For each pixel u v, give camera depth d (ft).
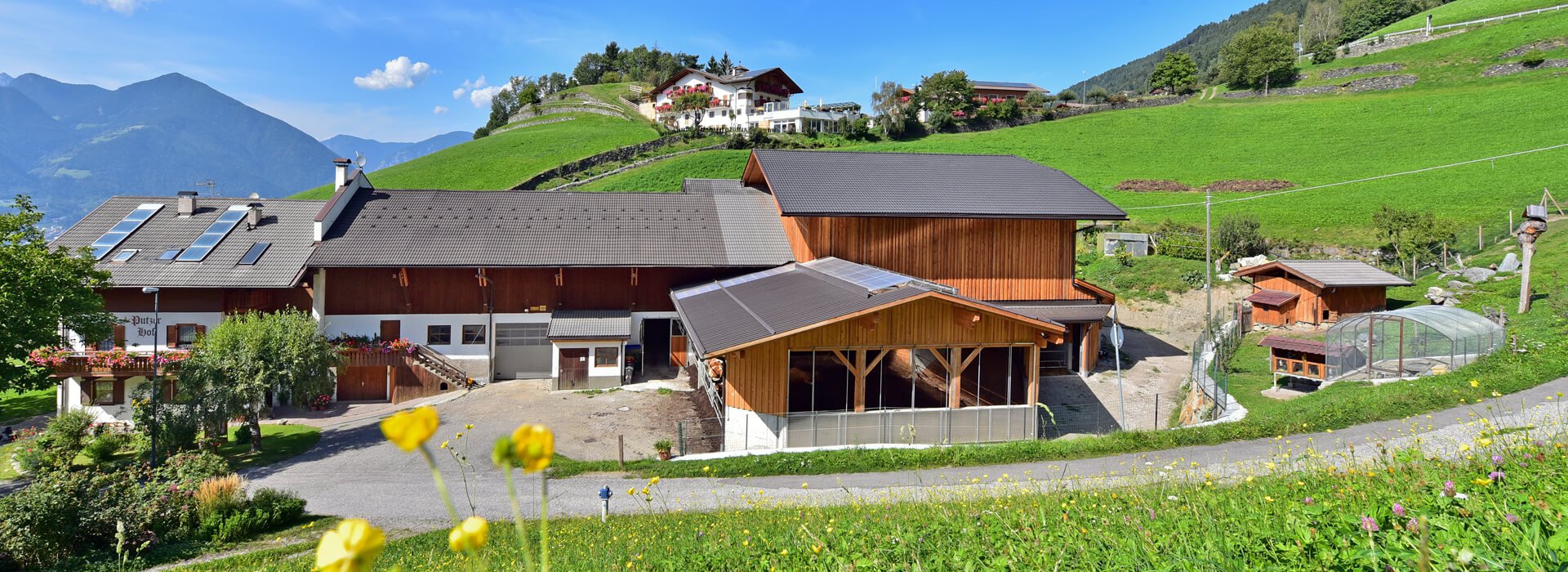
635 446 71.05
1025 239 96.27
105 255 94.17
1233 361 90.63
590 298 101.81
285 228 103.91
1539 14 303.48
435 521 53.98
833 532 24.29
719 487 55.47
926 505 32.78
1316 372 73.36
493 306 99.35
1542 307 82.89
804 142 287.69
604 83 478.59
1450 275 115.96
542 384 97.19
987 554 19.08
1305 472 26.84
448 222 105.19
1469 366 60.70
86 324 78.28
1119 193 216.74
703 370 89.35
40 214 79.97
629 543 33.09
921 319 68.03
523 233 103.86
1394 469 21.65
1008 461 57.21
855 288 72.95
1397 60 313.73
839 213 88.53
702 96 338.54
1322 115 276.41
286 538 51.90
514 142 309.42
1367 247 144.97
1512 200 155.43
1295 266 108.37
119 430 86.48
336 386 95.25
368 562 3.67
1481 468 19.88
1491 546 13.00
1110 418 77.77
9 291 72.95
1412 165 205.87
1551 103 228.22
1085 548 17.47
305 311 96.32
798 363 66.90
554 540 38.78
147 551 50.06
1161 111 322.75
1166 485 31.37
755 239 107.14
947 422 68.59
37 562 48.11
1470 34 310.65
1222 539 15.85
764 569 22.09
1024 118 327.06
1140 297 128.88
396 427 3.98
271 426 84.38
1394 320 68.44
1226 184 214.48
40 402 110.63
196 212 107.24
